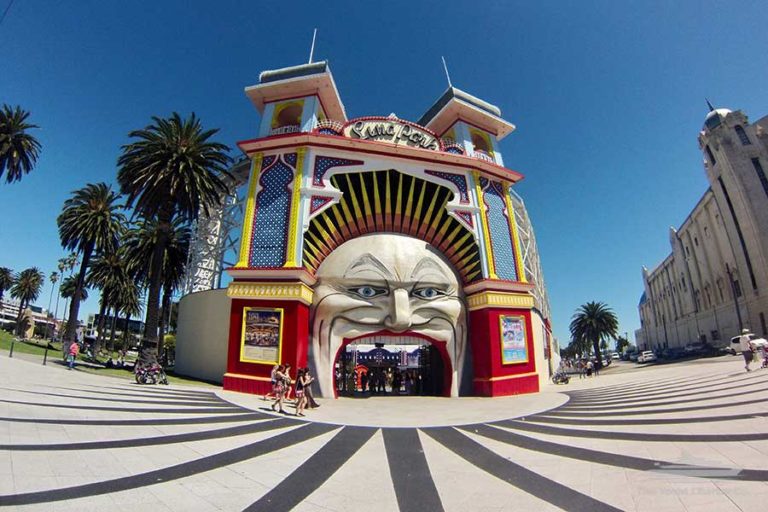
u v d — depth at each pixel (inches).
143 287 1660.9
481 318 977.5
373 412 642.2
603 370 2539.4
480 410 660.1
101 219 1487.5
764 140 2226.9
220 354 1027.9
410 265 948.0
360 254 936.9
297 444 392.2
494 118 1232.2
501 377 934.4
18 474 247.6
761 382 691.4
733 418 434.0
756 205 2119.8
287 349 802.2
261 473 294.5
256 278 851.4
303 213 890.7
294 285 829.2
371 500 247.3
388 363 1520.7
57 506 208.7
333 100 1131.3
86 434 358.3
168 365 1585.9
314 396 852.6
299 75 1064.2
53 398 516.1
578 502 235.9
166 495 238.2
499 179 1130.7
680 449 332.2
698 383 818.2
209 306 1090.7
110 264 1889.8
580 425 477.4
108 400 554.3
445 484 277.4
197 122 1113.4
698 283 2827.3
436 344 972.6
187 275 1349.7
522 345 999.0
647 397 688.4
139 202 1007.6
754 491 234.8
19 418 387.5
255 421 502.0
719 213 2432.3
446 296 975.6
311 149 951.6
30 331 2244.1
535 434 439.2
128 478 261.3
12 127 1243.2
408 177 1011.9
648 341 4217.5
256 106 1127.0
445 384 964.0
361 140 962.1
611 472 286.5
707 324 2714.1
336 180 966.4
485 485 273.6
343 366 1142.3
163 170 973.8
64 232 1513.3
